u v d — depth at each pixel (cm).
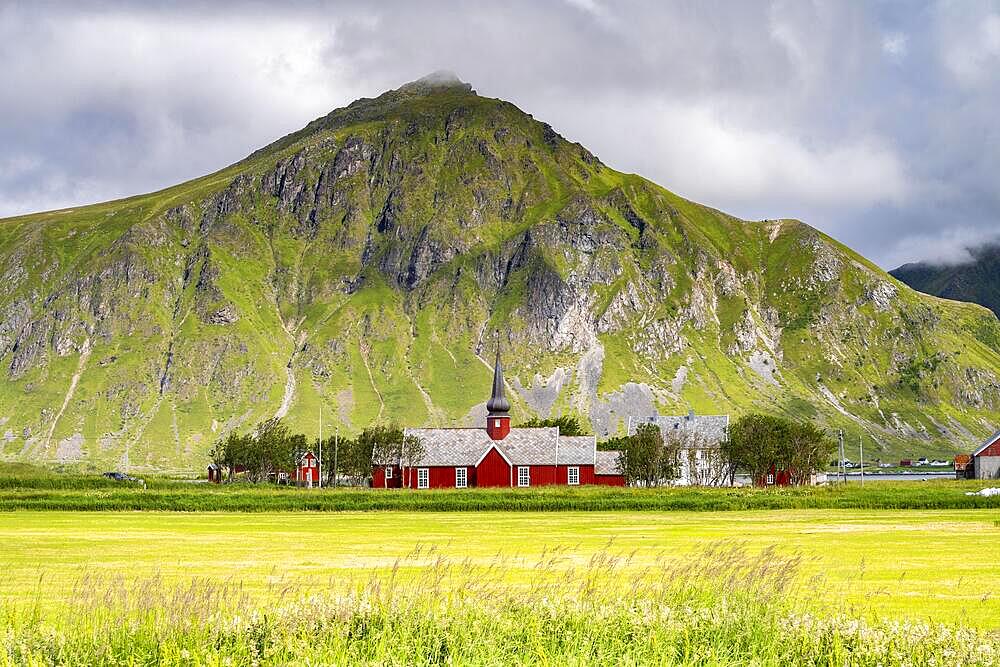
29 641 3177
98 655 3097
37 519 10819
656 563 5912
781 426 19062
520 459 19750
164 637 3184
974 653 3156
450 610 3384
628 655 3075
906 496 12538
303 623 3291
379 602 3409
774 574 4075
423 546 7375
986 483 18238
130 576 5616
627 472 19388
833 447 18788
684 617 3391
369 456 19825
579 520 10438
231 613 3438
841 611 3869
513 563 6059
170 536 8500
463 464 19712
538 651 3091
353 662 3036
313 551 7088
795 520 10206
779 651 3225
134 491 14412
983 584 5209
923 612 4322
